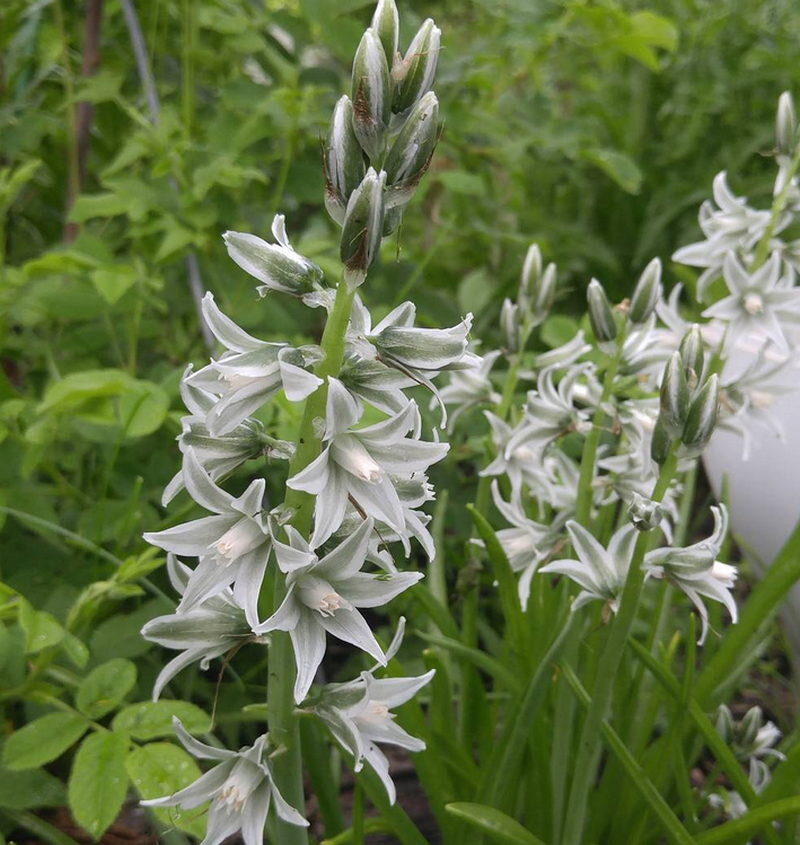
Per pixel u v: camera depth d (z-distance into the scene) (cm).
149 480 45
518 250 71
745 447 36
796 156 37
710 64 74
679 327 39
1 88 61
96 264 43
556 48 78
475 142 71
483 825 30
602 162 60
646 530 26
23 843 37
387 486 22
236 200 55
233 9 60
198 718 30
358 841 32
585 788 30
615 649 28
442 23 83
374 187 19
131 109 53
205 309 21
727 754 32
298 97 53
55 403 37
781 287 37
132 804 38
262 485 21
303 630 22
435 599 38
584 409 38
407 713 34
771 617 38
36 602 40
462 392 39
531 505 43
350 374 22
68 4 65
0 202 48
